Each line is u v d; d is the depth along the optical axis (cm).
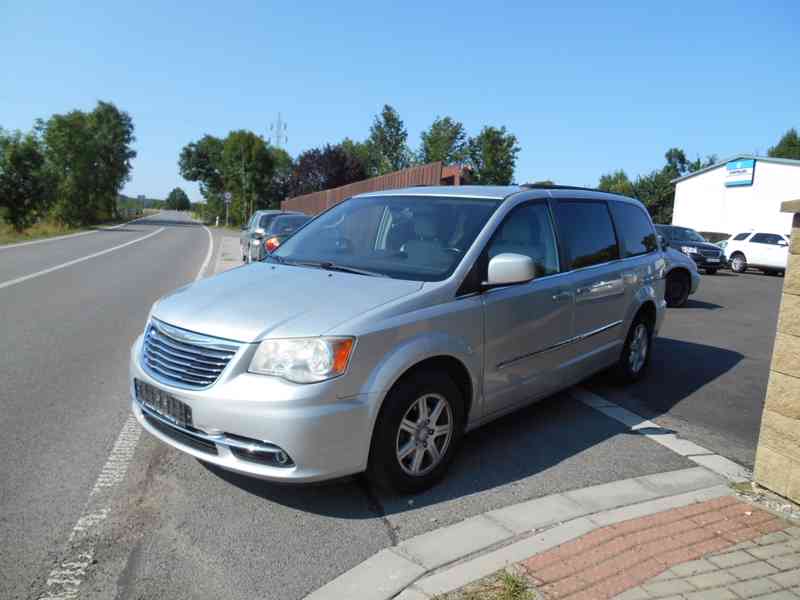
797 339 349
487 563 288
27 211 3591
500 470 405
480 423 411
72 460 402
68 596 267
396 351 338
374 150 6138
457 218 434
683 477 398
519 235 445
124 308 962
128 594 270
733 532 318
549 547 302
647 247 629
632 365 612
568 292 475
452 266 393
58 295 1074
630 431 487
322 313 335
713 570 282
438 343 357
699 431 497
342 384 317
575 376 510
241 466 319
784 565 287
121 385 565
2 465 392
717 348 823
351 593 272
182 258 1953
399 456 349
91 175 5216
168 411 340
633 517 334
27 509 338
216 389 318
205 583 279
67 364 630
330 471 319
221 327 332
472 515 344
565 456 432
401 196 488
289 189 5934
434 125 4862
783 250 2278
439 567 291
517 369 430
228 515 338
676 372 684
